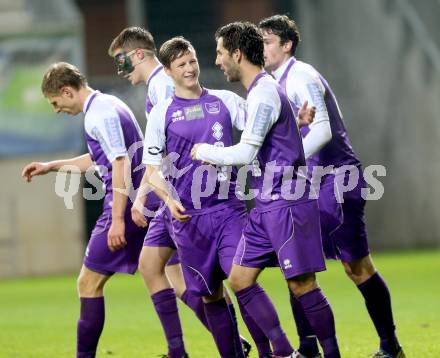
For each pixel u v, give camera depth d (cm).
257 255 2048
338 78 8131
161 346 2905
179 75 2166
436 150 8081
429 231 8081
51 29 7125
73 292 5500
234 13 9075
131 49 2455
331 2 8231
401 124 8069
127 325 3600
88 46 8931
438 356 2427
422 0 8206
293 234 1997
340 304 4047
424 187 8081
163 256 2322
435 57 8156
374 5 8150
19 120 7162
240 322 3544
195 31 9056
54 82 2267
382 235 7981
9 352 2925
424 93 8094
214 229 2153
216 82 7962
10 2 7438
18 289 6072
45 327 3694
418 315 3466
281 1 8725
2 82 7125
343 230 2372
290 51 2331
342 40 8194
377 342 2780
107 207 2283
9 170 7362
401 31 8144
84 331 2286
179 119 2172
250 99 2008
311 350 2355
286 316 3641
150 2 9125
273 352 2117
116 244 2219
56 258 7488
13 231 7425
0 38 7100
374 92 8088
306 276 2020
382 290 2384
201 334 3178
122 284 6156
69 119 7219
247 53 2034
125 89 7519
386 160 8019
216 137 2173
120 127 2238
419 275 5425
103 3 8950
